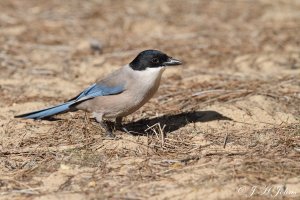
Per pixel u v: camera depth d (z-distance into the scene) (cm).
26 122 1591
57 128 1550
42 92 1873
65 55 2280
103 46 2392
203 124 1562
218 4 2948
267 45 2341
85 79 2019
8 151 1411
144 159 1331
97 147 1419
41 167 1312
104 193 1171
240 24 2636
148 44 2402
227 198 1138
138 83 1451
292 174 1217
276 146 1391
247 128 1534
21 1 2984
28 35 2497
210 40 2427
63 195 1168
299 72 1998
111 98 1469
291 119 1586
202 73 2036
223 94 1773
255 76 1973
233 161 1289
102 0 3006
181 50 2317
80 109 1545
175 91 1845
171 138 1475
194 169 1257
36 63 2181
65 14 2786
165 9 2877
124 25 2659
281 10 2808
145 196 1155
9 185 1230
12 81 1983
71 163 1323
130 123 1612
